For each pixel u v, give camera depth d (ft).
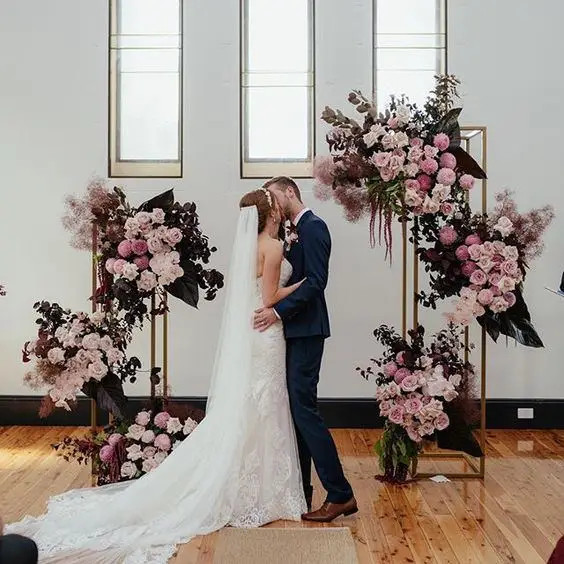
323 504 14.69
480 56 22.58
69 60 22.67
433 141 16.57
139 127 23.13
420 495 16.17
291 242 15.25
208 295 16.33
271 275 14.74
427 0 23.00
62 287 22.84
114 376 16.16
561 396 22.71
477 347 22.53
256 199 15.03
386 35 23.03
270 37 23.09
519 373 22.67
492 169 22.63
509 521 14.49
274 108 23.07
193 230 16.12
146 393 22.76
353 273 22.59
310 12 23.09
